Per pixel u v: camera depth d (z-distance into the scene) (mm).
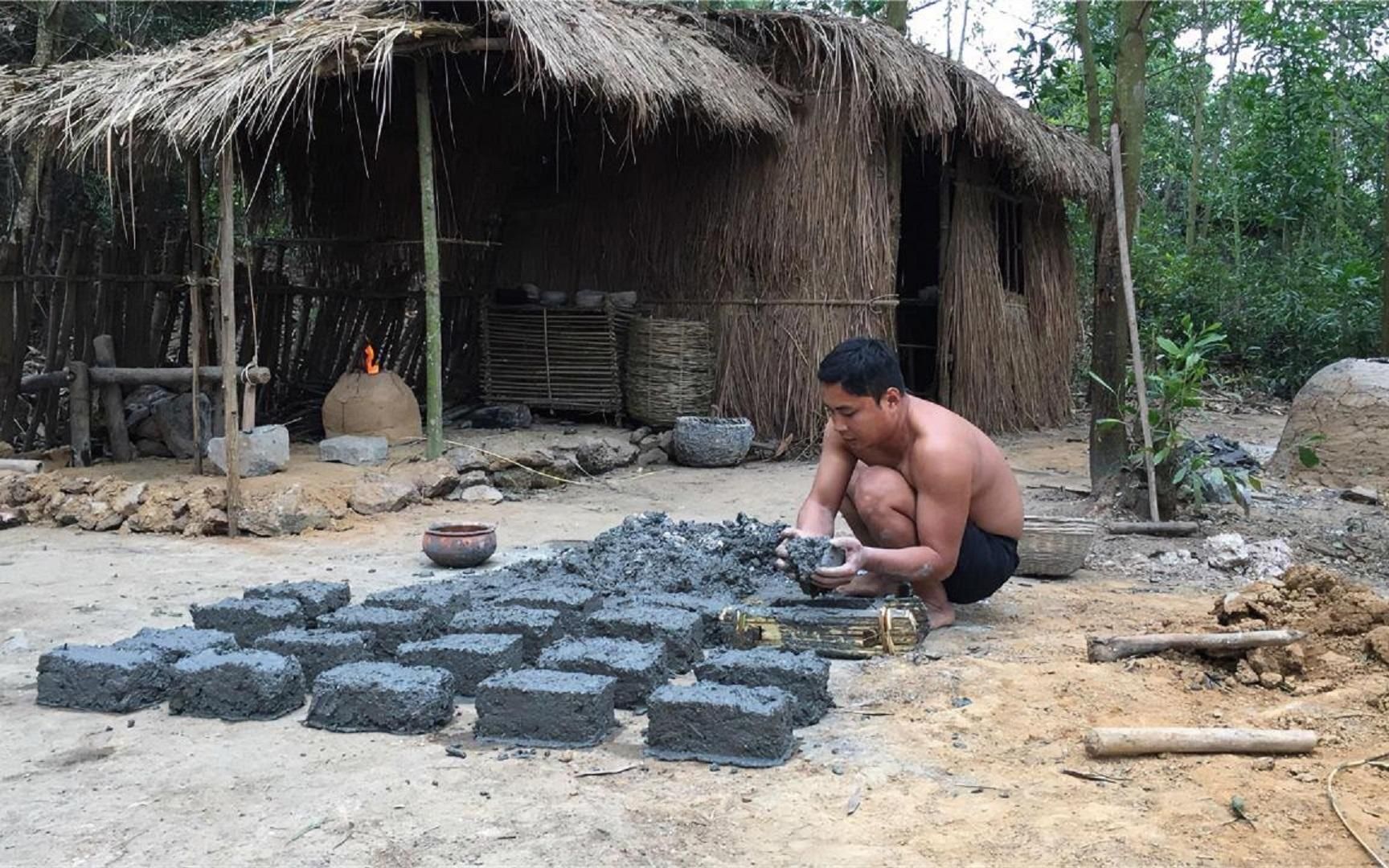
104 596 5535
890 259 11008
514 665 4129
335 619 4406
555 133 12109
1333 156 18281
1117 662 4148
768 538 5609
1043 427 13875
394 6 8523
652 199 11578
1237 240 18484
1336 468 8625
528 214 12312
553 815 2990
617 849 2793
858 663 4270
